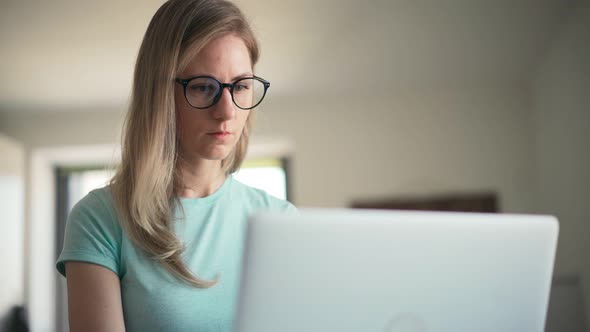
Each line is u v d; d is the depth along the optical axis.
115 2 3.18
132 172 1.10
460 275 0.77
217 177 1.20
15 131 5.11
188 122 1.08
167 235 1.06
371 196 4.89
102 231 1.06
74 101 4.86
